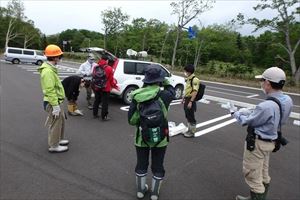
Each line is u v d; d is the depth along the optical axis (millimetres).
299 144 6781
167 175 4555
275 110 3193
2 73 17938
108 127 6965
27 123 6906
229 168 4980
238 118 3424
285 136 7488
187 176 4562
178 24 30484
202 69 31328
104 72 7242
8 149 5191
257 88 21453
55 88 4840
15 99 9773
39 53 29641
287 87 22969
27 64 28391
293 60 25516
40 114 7852
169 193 3998
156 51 42906
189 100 6359
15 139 5738
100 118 7789
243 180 4535
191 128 6539
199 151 5738
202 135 6895
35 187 3918
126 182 4203
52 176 4258
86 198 3721
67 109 8430
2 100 9477
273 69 3213
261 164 3402
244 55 49875
